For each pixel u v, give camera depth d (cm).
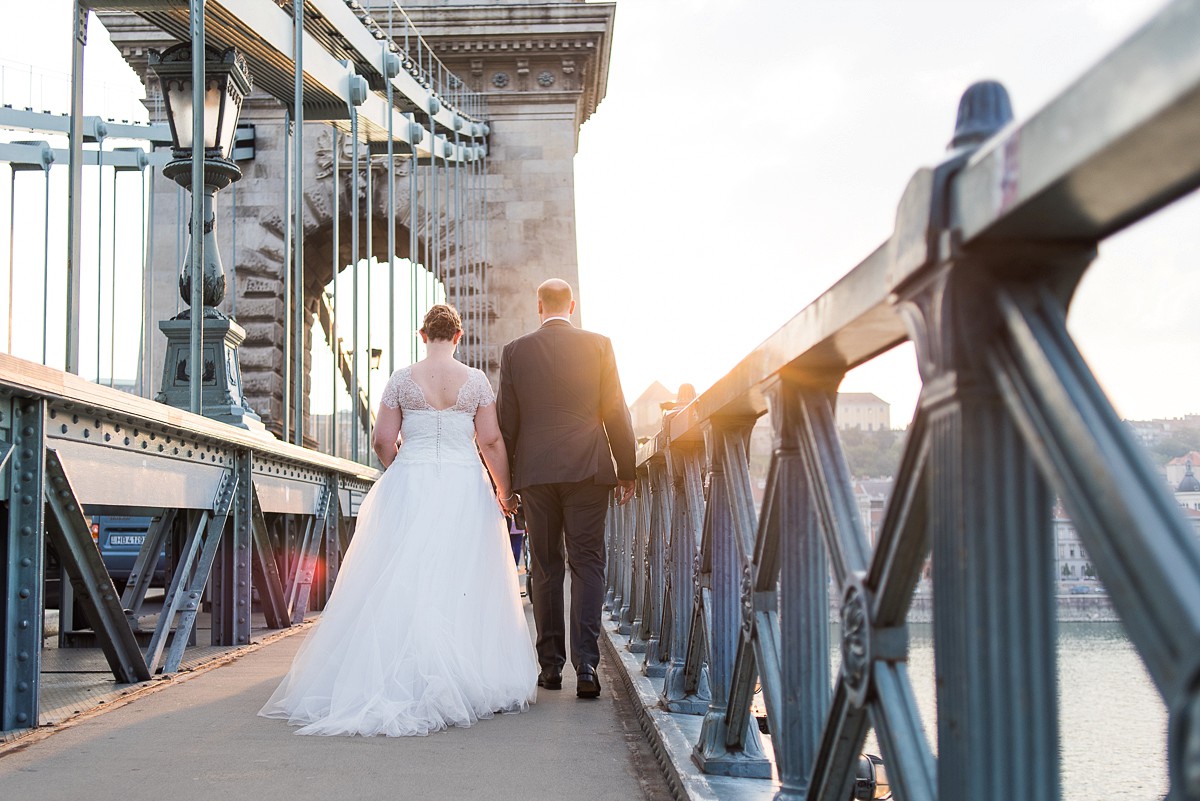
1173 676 55
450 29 1803
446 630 310
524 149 1841
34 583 270
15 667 274
